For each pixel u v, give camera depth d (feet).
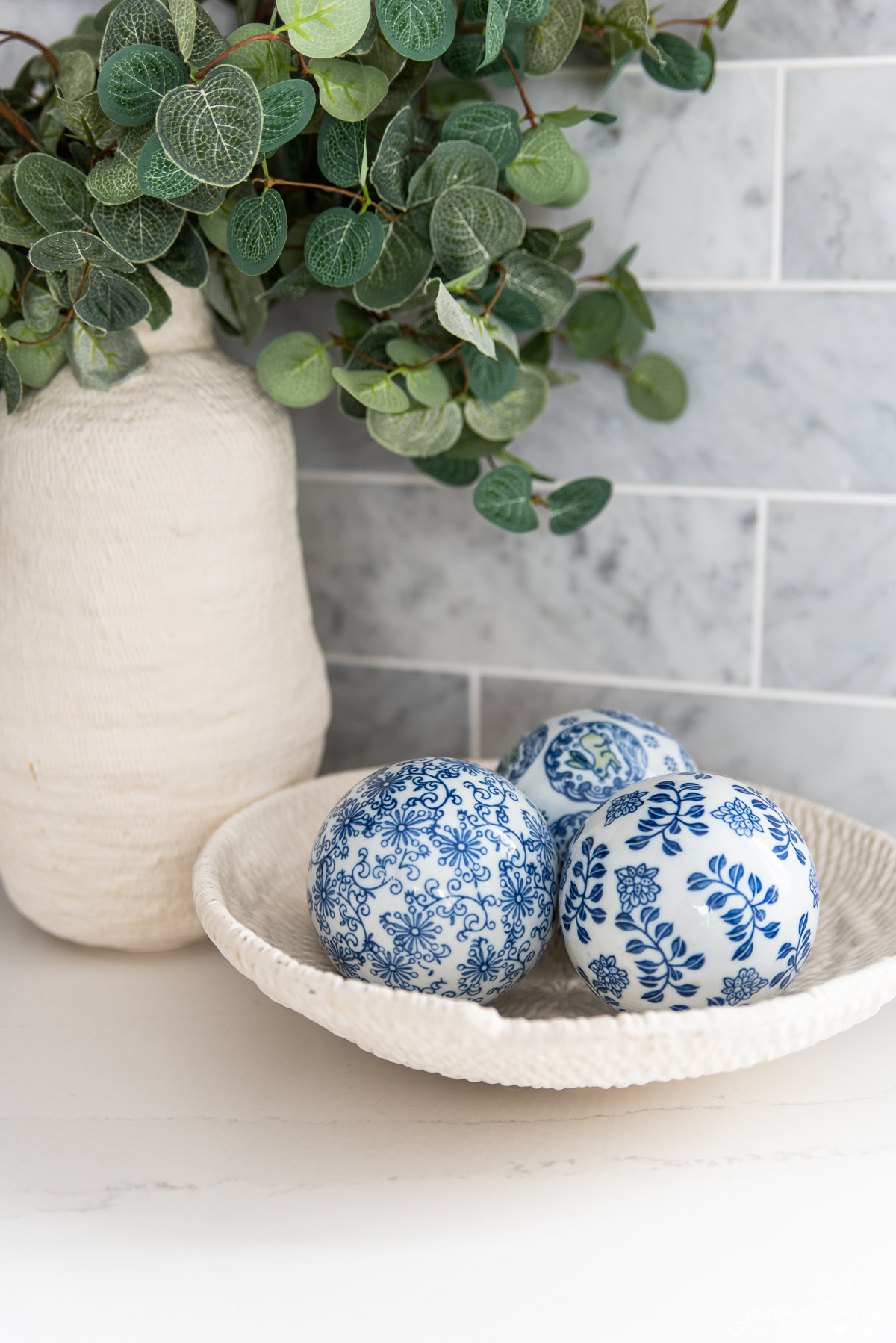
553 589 2.40
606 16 1.89
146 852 1.96
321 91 1.67
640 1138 1.64
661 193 2.12
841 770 2.36
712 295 2.15
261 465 1.95
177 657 1.88
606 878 1.56
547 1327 1.33
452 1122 1.68
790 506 2.23
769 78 2.02
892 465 2.16
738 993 1.53
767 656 2.33
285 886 2.02
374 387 1.92
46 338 1.84
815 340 2.13
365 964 1.60
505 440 2.11
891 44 1.96
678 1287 1.38
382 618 2.51
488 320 1.91
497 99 2.13
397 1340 1.32
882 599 2.24
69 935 2.08
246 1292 1.38
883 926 1.80
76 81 1.73
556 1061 1.38
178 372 1.92
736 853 1.53
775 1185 1.54
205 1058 1.83
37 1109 1.70
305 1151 1.61
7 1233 1.47
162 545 1.84
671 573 2.33
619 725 1.93
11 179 1.74
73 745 1.89
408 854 1.57
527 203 2.15
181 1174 1.57
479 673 2.49
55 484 1.82
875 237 2.06
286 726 2.07
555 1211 1.50
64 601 1.85
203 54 1.62
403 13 1.62
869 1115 1.68
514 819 1.65
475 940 1.57
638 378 2.22
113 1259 1.43
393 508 2.43
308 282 1.96
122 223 1.70
